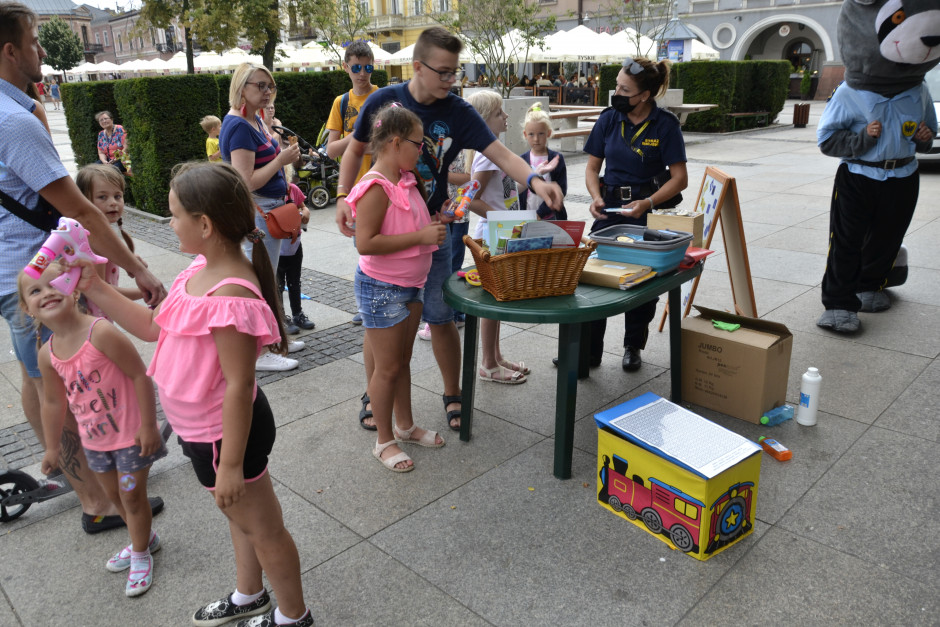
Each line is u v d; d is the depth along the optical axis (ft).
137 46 243.19
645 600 7.41
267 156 13.62
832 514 8.75
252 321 5.83
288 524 8.90
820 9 101.55
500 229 8.95
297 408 12.21
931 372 12.57
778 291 17.43
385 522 8.91
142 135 29.30
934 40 12.85
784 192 30.40
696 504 7.77
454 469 10.10
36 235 8.20
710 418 11.32
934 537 8.25
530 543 8.41
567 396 9.31
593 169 12.95
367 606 7.47
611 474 8.85
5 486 10.12
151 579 7.96
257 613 7.39
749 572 7.79
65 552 8.57
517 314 8.66
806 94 106.32
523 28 51.06
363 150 10.52
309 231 26.61
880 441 10.39
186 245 6.07
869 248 15.10
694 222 11.36
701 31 114.01
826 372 12.75
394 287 9.34
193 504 9.43
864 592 7.41
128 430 7.52
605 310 8.73
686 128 60.49
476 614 7.31
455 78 9.71
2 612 7.57
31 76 8.17
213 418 6.12
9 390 13.35
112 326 7.31
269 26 56.49
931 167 35.04
